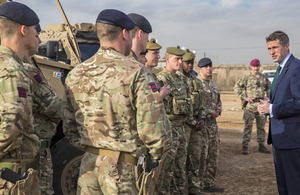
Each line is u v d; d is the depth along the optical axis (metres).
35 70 1.94
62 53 4.19
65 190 2.79
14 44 1.60
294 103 2.44
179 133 3.02
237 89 5.86
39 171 2.01
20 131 1.42
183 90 3.13
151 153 1.52
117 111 1.46
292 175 2.52
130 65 1.49
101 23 1.58
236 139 7.24
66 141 2.82
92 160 1.54
